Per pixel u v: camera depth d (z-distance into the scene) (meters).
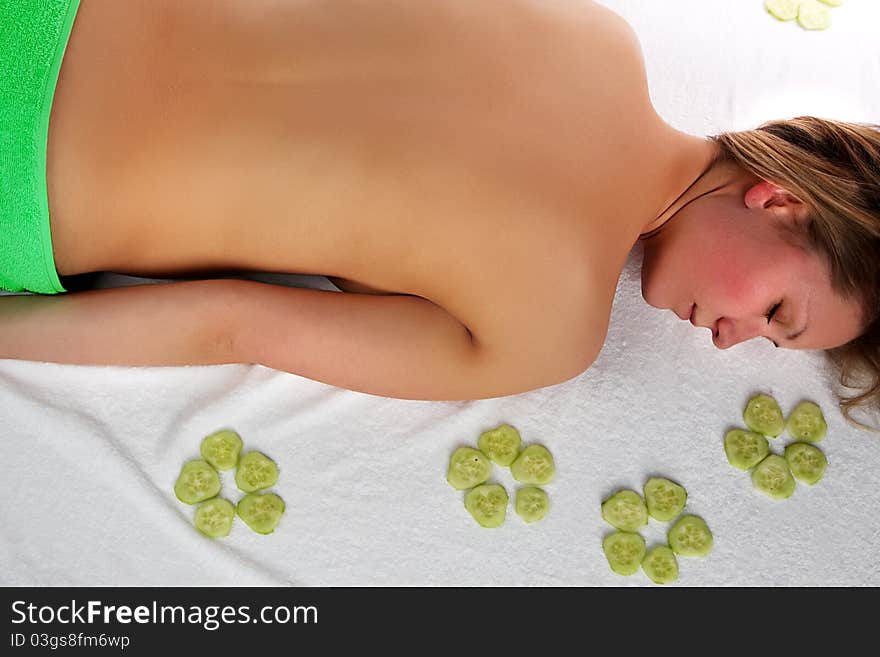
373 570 1.40
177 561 1.36
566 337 1.29
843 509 1.51
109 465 1.38
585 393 1.51
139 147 1.19
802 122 1.37
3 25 1.16
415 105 1.22
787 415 1.55
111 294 1.33
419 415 1.47
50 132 1.17
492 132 1.23
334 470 1.43
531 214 1.23
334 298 1.34
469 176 1.22
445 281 1.27
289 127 1.20
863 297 1.31
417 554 1.41
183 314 1.31
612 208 1.28
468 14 1.26
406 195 1.22
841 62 1.76
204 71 1.20
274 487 1.42
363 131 1.21
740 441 1.51
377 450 1.45
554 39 1.28
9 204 1.19
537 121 1.25
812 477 1.52
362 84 1.22
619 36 1.33
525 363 1.31
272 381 1.45
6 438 1.37
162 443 1.41
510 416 1.49
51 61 1.16
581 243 1.26
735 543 1.48
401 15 1.25
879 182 1.31
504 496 1.44
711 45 1.74
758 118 1.71
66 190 1.19
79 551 1.35
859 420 1.55
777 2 1.78
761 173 1.32
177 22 1.20
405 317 1.33
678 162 1.35
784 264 1.30
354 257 1.29
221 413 1.43
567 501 1.46
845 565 1.49
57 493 1.36
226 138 1.20
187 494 1.39
